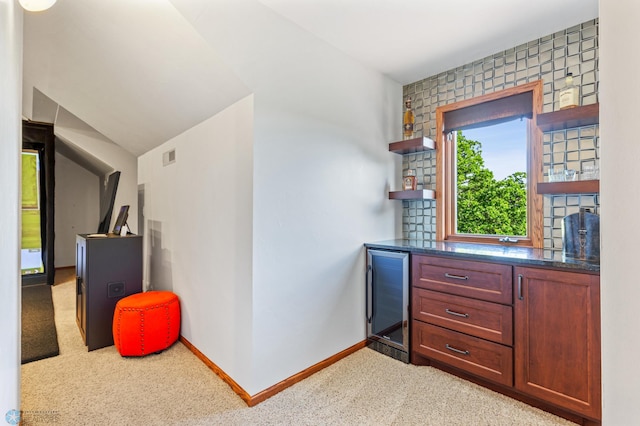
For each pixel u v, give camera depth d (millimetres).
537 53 2322
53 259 4859
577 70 2146
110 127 3252
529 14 2031
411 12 2004
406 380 2145
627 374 486
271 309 1996
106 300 2693
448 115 2834
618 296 503
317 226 2293
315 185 2279
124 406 1854
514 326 1870
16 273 1176
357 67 2627
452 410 1820
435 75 2900
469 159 2770
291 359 2109
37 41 1991
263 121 1946
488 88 2572
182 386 2076
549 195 2271
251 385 1894
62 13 1761
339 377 2191
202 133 2457
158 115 2664
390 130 2982
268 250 1983
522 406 1854
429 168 2939
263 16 1920
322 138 2328
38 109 4035
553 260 1745
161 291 3037
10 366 1100
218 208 2252
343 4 1920
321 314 2320
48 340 2777
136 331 2445
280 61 2031
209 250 2363
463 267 2088
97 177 6547
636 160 479
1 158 1001
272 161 2000
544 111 2283
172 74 2086
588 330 1606
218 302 2242
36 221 4902
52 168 4828
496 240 2549
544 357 1759
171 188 2988
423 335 2305
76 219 6336
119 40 1930
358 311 2643
